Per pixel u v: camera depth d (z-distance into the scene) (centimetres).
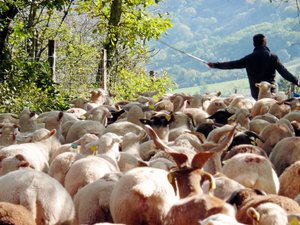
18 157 1231
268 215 873
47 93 2509
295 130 1761
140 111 1938
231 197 1009
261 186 1191
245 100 2191
